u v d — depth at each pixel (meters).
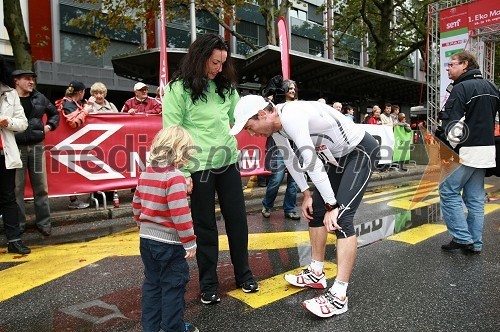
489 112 3.56
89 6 18.64
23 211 4.56
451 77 3.80
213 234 2.75
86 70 18.02
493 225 4.81
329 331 2.33
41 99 4.45
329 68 13.55
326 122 2.57
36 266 3.53
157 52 10.92
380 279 3.11
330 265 3.48
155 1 13.17
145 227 2.25
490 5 9.89
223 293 2.92
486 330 2.30
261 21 23.50
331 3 22.66
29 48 7.72
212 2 13.59
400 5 18.91
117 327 2.43
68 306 2.73
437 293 2.83
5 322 2.52
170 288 2.24
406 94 19.47
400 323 2.41
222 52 2.62
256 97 2.60
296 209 6.06
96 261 3.65
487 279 3.08
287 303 2.73
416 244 4.04
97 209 5.43
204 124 2.69
